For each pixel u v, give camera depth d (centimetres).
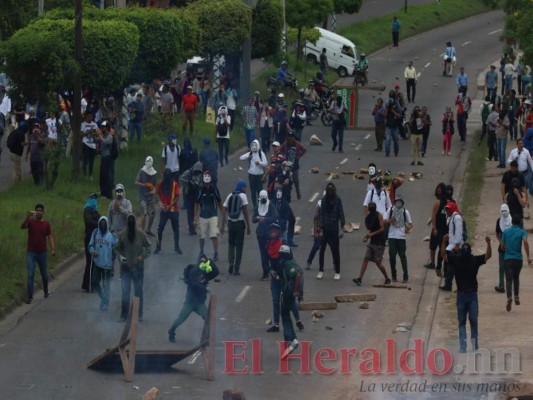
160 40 7694
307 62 12150
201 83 9344
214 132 8544
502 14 16300
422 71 12438
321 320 4356
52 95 6619
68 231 5450
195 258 5312
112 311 4459
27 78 6488
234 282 4912
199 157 6328
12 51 6400
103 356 3688
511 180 5619
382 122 8269
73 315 4397
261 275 5047
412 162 7781
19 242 5116
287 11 11512
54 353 3900
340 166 7688
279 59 11450
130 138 7794
